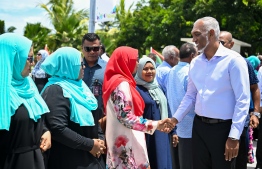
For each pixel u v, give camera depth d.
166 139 4.51
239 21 17.25
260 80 6.70
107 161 3.58
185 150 5.19
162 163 4.40
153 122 3.43
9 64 2.94
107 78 3.53
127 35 25.72
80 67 3.51
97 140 3.42
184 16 19.34
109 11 8.02
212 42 3.78
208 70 3.80
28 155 3.01
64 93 3.34
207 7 17.66
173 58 6.12
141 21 25.17
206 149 3.90
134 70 3.58
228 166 3.79
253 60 8.70
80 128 3.40
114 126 3.47
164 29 19.91
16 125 2.95
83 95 3.50
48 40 29.78
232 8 17.53
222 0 17.47
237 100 3.64
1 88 2.89
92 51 4.82
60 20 30.91
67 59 3.46
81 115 3.38
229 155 3.68
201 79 3.86
